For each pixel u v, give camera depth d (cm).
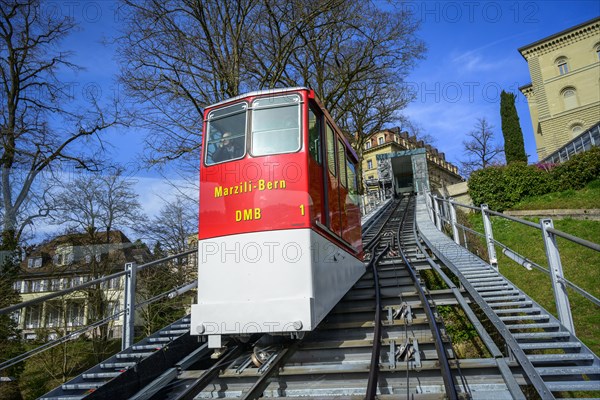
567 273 1295
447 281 846
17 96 1927
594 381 438
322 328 701
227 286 586
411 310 757
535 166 2327
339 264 735
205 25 1558
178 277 2047
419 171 3538
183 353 702
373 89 2955
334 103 2252
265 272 577
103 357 2025
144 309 2034
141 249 2327
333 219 722
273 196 598
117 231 2338
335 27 1828
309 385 545
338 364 587
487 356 998
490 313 624
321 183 676
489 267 851
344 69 2230
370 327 686
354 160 997
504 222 1998
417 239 1469
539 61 4244
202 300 595
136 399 562
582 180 2114
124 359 654
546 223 585
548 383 443
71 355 1998
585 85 3966
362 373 538
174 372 626
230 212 611
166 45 1548
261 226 590
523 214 2039
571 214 1827
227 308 574
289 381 557
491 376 498
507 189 2266
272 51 1838
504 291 697
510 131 4369
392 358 552
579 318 1027
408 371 510
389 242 1525
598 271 1247
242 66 1708
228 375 566
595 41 3956
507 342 548
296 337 588
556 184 2183
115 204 2250
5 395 1545
